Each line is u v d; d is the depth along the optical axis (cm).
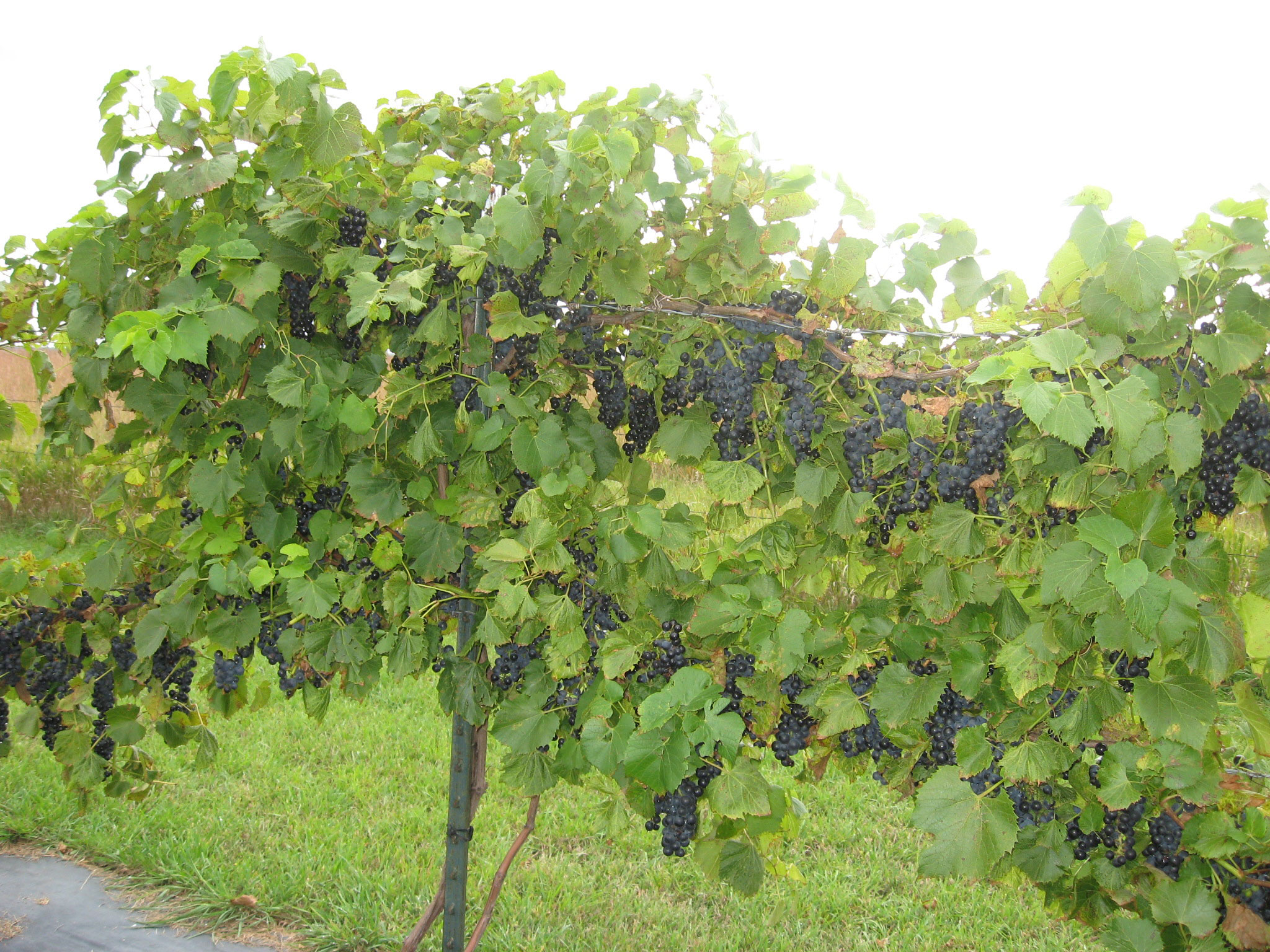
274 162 274
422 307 269
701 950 382
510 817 484
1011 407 235
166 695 352
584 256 267
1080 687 244
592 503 280
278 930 387
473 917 399
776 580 279
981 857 235
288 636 293
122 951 364
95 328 286
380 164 297
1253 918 229
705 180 271
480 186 271
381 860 436
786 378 263
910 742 271
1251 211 220
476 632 279
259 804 488
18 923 380
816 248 257
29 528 973
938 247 256
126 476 343
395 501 284
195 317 254
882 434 253
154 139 274
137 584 335
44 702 341
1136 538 214
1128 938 234
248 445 290
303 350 280
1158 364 228
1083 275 231
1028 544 251
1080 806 255
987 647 258
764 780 255
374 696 649
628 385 292
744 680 273
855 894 421
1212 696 226
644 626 271
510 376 283
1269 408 227
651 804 275
